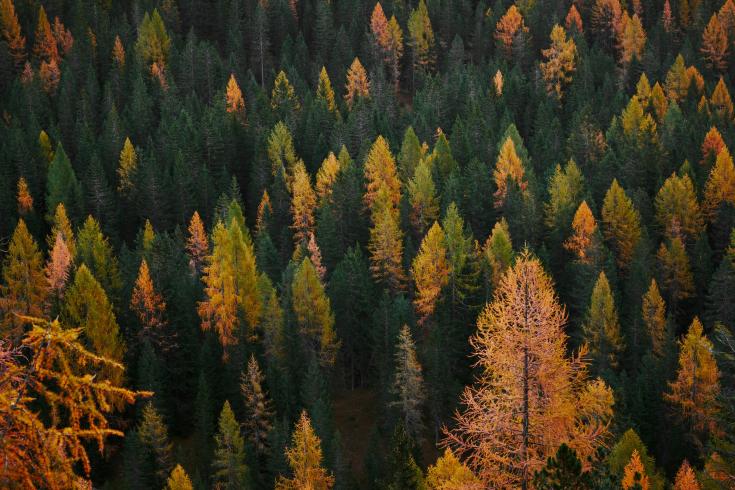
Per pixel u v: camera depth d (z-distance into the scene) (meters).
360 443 62.09
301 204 87.00
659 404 53.06
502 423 18.25
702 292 71.88
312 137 109.50
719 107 121.31
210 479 53.88
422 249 67.75
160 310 64.25
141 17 172.75
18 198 92.69
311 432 44.81
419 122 112.56
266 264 76.69
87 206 94.69
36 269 72.31
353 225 85.44
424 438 60.03
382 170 88.25
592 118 103.69
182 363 64.12
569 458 16.94
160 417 54.16
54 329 8.03
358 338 69.62
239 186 105.69
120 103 135.12
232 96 124.75
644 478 35.28
